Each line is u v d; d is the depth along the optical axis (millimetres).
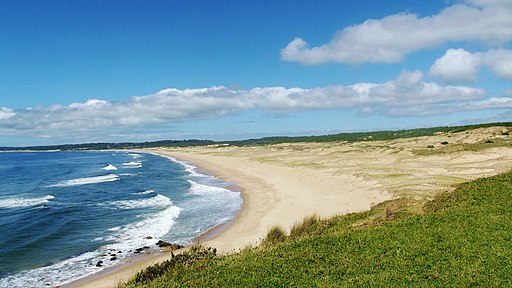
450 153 67438
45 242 32625
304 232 23703
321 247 18078
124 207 47531
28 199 56250
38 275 25078
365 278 13922
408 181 42875
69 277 24625
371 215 25750
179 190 60844
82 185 71938
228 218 38969
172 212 43062
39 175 96125
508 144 66688
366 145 119375
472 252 15188
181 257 19469
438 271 13859
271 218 36188
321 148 134875
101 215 42969
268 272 15641
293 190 50625
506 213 19953
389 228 19844
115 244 31734
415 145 94750
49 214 44062
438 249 15969
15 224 39469
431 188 37188
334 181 52219
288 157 103125
